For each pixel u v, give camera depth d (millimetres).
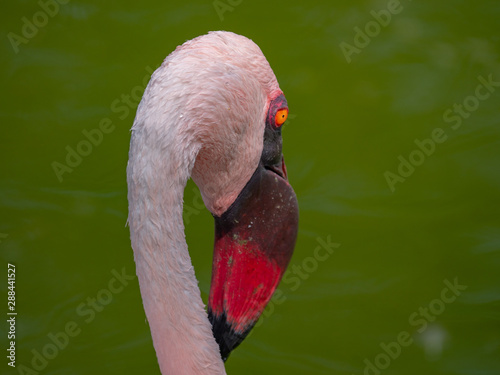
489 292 10211
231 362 9422
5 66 12781
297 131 12117
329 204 11156
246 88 5062
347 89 12641
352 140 12008
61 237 10773
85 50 13109
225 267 5691
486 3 14016
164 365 5023
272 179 5699
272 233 5727
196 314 5000
